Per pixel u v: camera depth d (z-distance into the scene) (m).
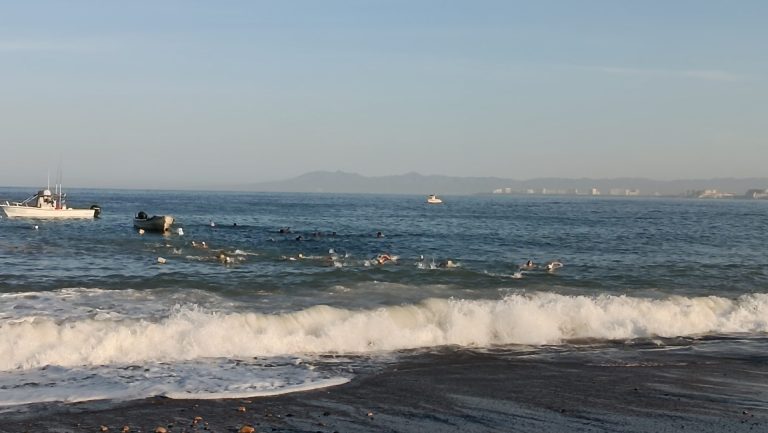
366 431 10.74
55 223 59.50
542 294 22.44
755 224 83.44
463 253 39.03
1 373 13.52
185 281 24.31
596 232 60.69
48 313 17.70
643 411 12.10
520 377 14.34
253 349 15.65
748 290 26.05
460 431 10.85
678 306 20.83
